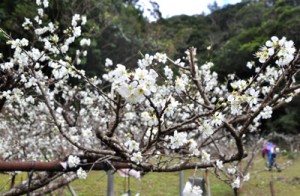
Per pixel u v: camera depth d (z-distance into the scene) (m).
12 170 2.03
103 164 2.27
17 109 5.01
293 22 17.25
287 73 1.77
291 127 17.81
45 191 3.21
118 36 15.62
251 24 27.77
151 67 1.92
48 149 4.59
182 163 2.22
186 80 2.49
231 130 2.01
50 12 6.10
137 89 1.38
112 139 1.95
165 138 2.00
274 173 10.84
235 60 18.70
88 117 4.57
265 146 11.58
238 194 6.52
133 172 2.60
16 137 4.64
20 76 2.71
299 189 8.89
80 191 6.96
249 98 1.73
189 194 2.29
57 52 2.85
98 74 13.41
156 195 7.32
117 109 1.87
